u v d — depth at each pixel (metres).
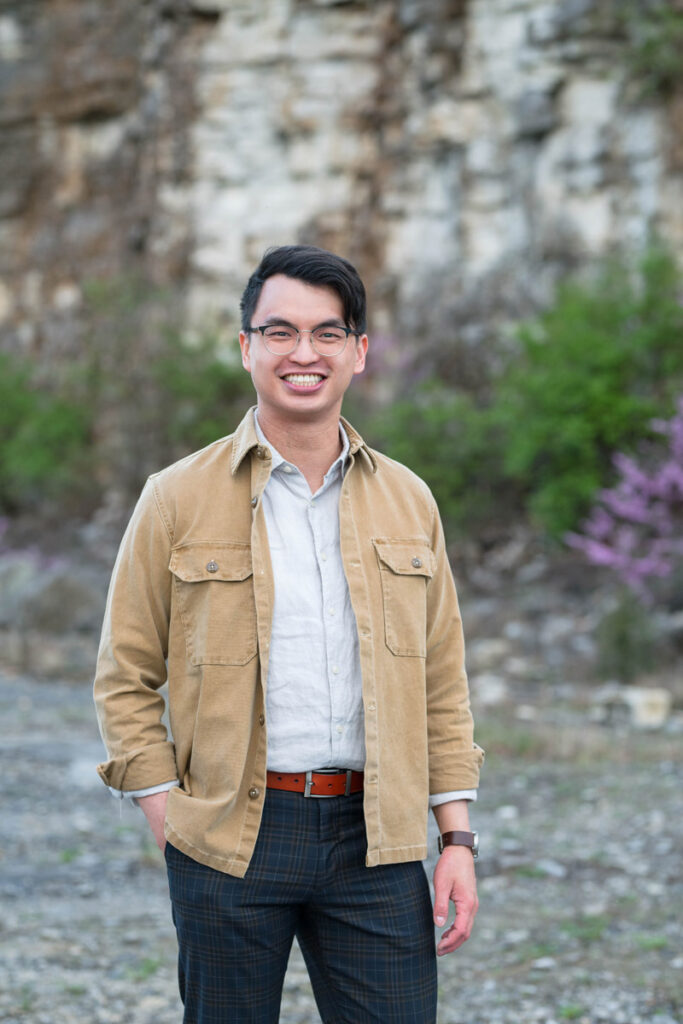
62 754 8.95
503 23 19.66
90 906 5.43
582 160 19.08
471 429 17.36
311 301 2.27
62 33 24.95
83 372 22.81
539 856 6.23
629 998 4.18
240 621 2.23
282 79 22.08
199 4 22.64
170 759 2.29
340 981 2.24
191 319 22.70
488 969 4.58
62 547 21.38
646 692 10.51
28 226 25.55
